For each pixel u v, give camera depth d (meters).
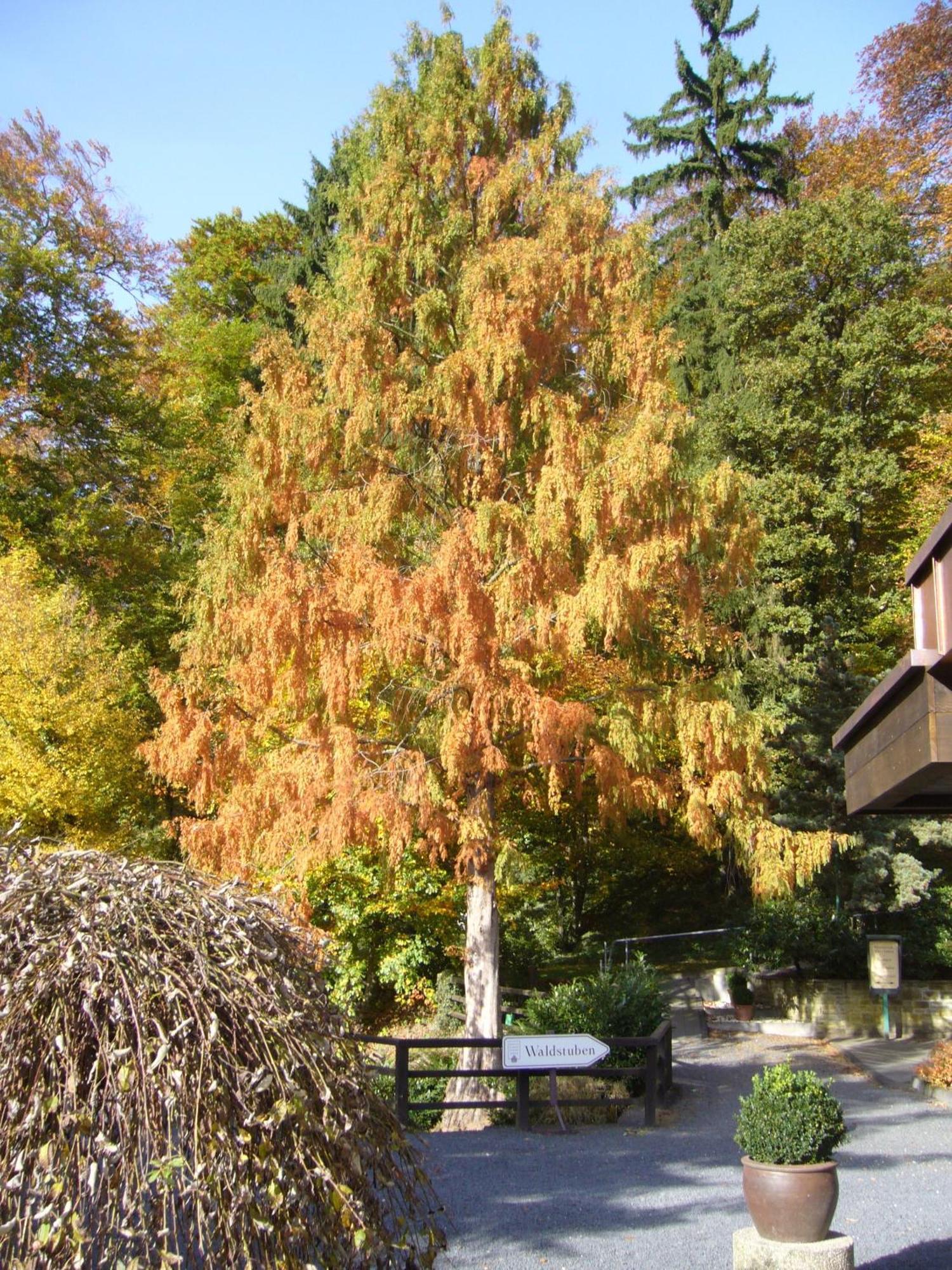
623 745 11.35
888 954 16.97
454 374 11.56
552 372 12.38
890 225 23.58
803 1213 5.52
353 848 14.30
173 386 28.06
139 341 26.61
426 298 11.98
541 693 13.64
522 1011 15.67
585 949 23.22
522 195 12.87
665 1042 12.48
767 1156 5.68
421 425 12.63
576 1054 10.71
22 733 16.94
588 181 12.80
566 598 10.77
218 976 3.64
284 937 4.10
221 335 27.27
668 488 11.15
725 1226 6.99
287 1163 3.54
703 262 25.27
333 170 25.77
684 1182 8.24
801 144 31.44
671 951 22.86
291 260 26.97
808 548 21.97
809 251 23.78
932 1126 10.41
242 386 12.46
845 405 23.25
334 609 11.15
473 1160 9.16
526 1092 10.67
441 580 10.58
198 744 11.31
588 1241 6.70
